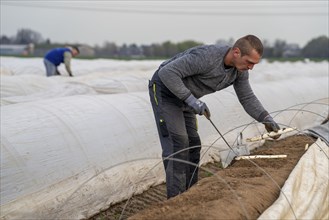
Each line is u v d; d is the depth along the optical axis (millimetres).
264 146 7637
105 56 49000
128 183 5270
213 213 2818
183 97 3629
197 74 3740
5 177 4254
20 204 4250
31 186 4387
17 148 4465
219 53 3650
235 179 3631
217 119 7160
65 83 8281
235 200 3068
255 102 4199
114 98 6172
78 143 4977
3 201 4184
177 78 3605
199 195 3213
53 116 5129
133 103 6141
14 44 56875
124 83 8570
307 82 11023
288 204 3096
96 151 5078
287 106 9125
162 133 3938
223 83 3824
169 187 3865
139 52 51344
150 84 3986
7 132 4598
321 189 3697
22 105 5523
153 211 2998
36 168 4488
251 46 3453
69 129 5031
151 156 5719
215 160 6719
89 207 4777
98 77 9641
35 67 13758
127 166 5344
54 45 52750
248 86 4188
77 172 4805
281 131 4043
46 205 4398
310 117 9656
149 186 5570
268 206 3127
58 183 4598
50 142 4750
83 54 51531
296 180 3582
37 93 7695
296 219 3045
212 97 7535
